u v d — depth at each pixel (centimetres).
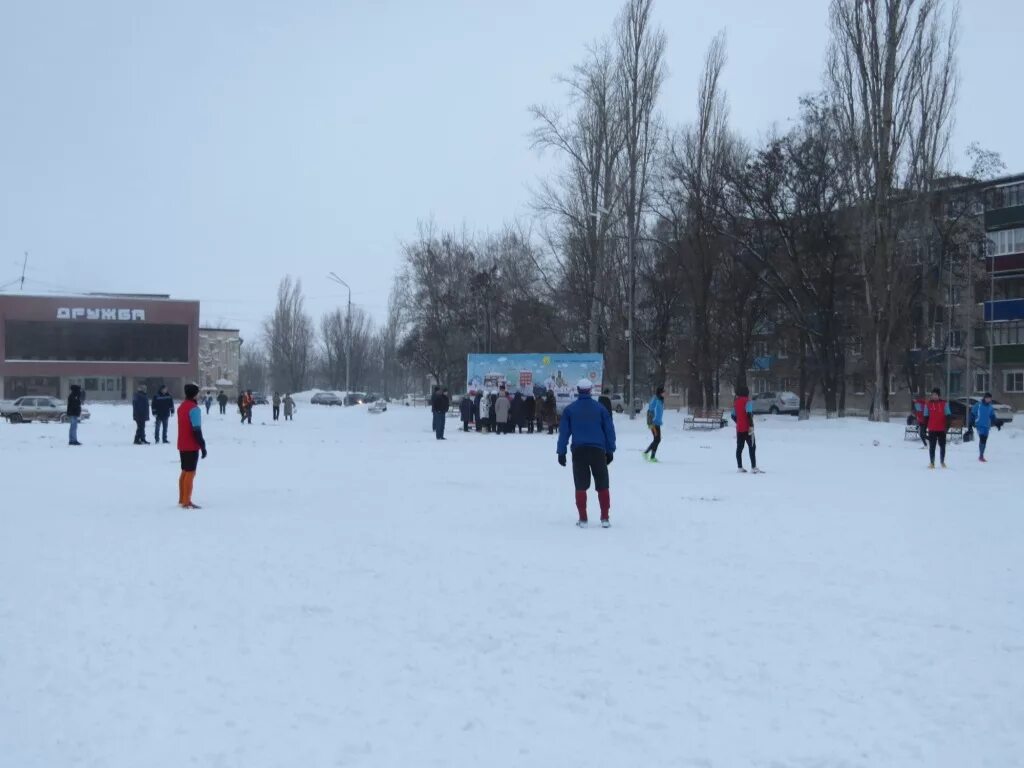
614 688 625
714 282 5172
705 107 4828
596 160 4853
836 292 5147
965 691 624
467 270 7775
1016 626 791
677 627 781
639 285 5703
